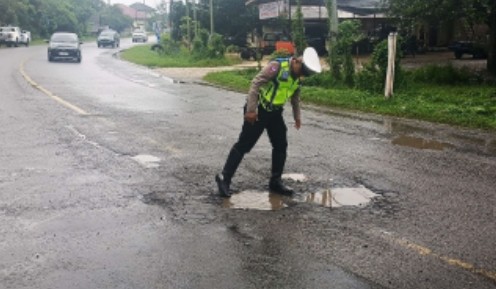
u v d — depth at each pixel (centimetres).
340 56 1794
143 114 1191
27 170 704
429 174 720
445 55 3475
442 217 550
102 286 396
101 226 512
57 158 771
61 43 3191
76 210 554
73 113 1184
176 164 748
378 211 566
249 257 449
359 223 530
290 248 468
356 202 596
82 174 689
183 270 424
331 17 1800
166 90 1719
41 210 553
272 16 3647
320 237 493
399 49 1548
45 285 397
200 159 779
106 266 429
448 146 909
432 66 2022
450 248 471
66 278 408
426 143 931
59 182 652
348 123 1134
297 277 414
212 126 1052
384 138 972
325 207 577
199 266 431
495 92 1544
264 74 596
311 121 1153
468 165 775
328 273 421
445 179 695
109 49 5241
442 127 1098
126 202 582
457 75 1902
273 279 411
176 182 661
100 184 646
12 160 756
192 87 1833
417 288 400
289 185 656
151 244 473
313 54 607
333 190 640
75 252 454
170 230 505
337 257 450
